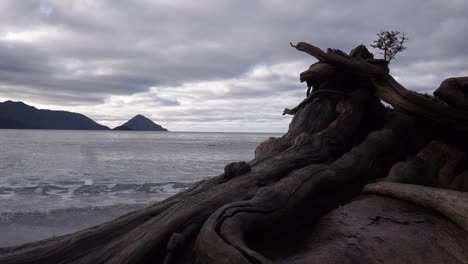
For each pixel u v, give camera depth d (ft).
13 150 187.93
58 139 398.01
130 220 14.74
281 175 16.38
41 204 49.78
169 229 13.05
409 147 19.65
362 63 19.24
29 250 13.47
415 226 12.64
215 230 11.15
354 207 14.15
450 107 18.04
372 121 21.04
